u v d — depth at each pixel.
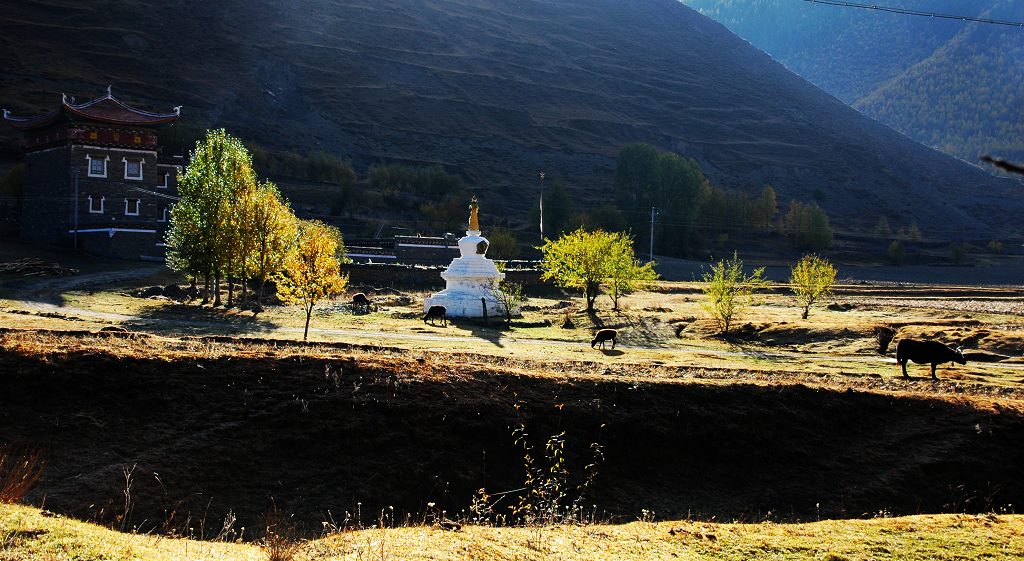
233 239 68.00
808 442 33.03
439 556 14.20
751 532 17.09
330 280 49.31
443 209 174.12
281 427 27.44
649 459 30.75
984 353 53.03
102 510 20.31
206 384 29.36
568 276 76.56
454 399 30.83
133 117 109.56
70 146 104.25
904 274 169.62
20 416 25.62
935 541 16.72
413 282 94.44
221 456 25.25
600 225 172.12
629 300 88.56
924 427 34.28
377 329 58.34
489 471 27.95
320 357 32.88
